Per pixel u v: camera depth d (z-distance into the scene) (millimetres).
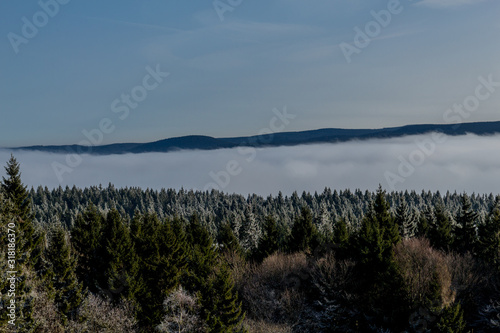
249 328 36031
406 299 31594
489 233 49875
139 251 47625
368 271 37344
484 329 32000
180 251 42875
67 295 33969
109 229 49125
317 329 37000
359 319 35812
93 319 31875
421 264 38844
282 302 38969
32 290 31281
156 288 37969
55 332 30500
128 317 33875
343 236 49625
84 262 49000
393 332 31578
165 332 31734
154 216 67562
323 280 37719
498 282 35906
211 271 37344
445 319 27719
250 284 42125
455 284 33844
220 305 30734
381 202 50156
